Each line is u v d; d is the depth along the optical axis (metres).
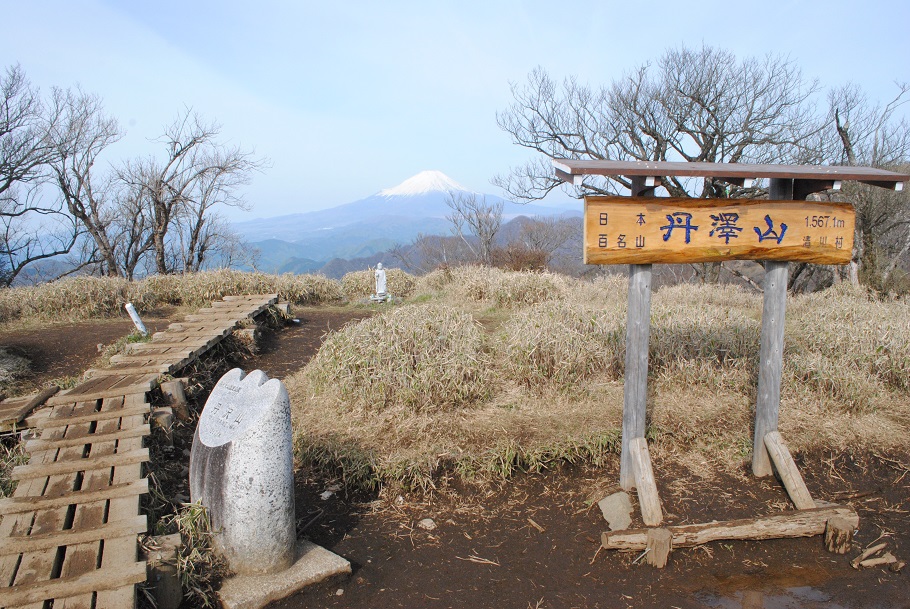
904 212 15.79
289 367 7.07
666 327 6.25
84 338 8.35
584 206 3.46
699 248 3.64
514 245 25.86
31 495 3.44
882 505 4.08
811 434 4.85
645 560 3.45
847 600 3.15
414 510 3.99
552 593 3.19
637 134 19.91
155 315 10.20
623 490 4.02
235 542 3.06
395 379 5.19
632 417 3.87
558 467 4.41
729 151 18.36
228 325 7.34
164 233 22.59
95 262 22.70
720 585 3.27
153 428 4.57
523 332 6.09
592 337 6.25
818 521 3.64
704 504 3.96
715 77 17.97
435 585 3.24
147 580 2.88
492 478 4.29
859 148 16.42
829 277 18.00
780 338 4.06
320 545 3.57
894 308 8.64
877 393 5.57
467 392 5.20
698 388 5.50
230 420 3.22
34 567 2.85
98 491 3.43
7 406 5.05
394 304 12.14
